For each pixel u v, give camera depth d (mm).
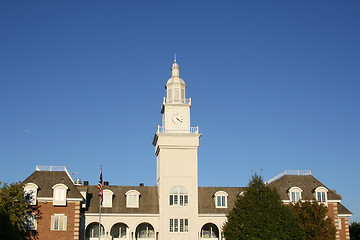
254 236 63156
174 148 80875
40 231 69938
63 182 73938
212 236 81500
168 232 77250
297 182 83125
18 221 66250
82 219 76188
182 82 84938
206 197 82250
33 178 73938
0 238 60906
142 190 82188
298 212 71000
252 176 68812
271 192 67312
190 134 81000
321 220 70188
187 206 78812
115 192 80938
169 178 79625
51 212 71000
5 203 65125
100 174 73062
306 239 68688
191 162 80688
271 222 63781
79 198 72188
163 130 82188
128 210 78312
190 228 77875
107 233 76812
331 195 80750
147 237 80125
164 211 78125
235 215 66688
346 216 82812
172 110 82750
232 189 84750
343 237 81812
